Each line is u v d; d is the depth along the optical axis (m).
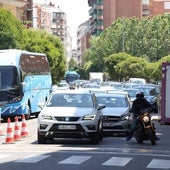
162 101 38.59
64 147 23.66
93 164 18.14
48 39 108.88
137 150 22.64
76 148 23.23
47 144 25.03
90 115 24.69
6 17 70.75
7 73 43.53
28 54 47.47
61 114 24.55
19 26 75.38
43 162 18.56
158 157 20.33
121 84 77.44
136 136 25.70
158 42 146.00
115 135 30.38
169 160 19.47
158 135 30.48
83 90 27.50
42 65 52.06
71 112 24.69
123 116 29.19
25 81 45.00
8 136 25.59
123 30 156.75
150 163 18.58
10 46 69.81
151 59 147.25
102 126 27.64
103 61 167.88
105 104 31.05
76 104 26.06
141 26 151.75
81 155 20.64
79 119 24.45
